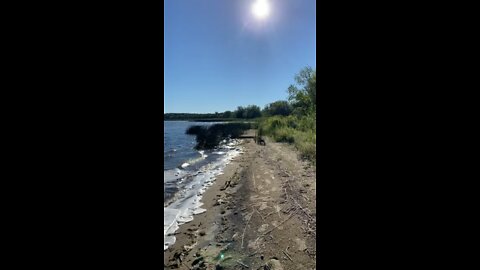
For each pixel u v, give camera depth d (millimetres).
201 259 3291
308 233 3680
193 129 38156
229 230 4090
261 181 7012
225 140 23922
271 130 21594
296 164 8633
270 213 4586
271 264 3041
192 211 5238
